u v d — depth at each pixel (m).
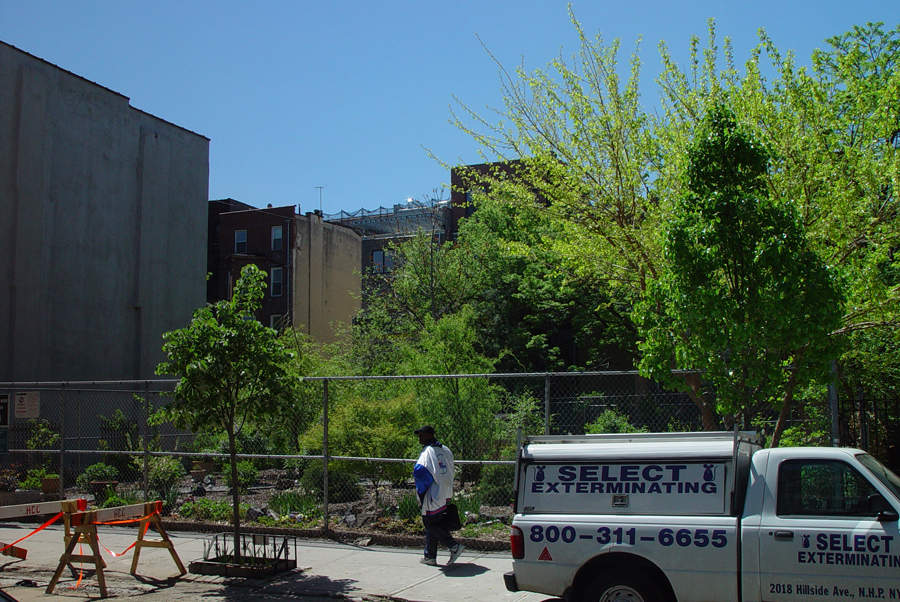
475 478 14.01
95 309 25.61
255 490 16.72
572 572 6.40
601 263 10.91
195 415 9.48
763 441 7.05
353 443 13.96
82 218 25.38
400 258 34.72
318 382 17.25
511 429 14.03
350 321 49.78
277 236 45.03
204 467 19.19
